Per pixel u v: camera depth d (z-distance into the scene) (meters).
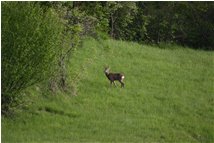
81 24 88.88
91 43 111.75
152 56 118.69
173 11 150.50
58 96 81.19
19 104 72.38
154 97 90.69
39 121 71.69
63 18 84.19
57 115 75.12
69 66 91.69
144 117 80.38
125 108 82.75
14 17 68.94
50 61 71.38
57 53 75.56
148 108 84.75
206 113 88.00
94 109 80.12
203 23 154.88
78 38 85.88
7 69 67.44
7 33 67.56
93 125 73.38
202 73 112.81
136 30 142.62
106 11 105.44
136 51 118.94
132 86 93.94
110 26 136.00
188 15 154.25
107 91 88.50
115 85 91.62
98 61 104.38
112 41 122.44
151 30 147.38
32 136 65.94
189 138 75.50
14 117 71.31
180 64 117.19
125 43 124.75
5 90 68.31
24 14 69.62
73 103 80.88
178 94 95.06
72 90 84.38
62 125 71.81
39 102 77.62
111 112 80.19
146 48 126.19
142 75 102.38
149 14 147.38
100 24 100.94
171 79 103.62
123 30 138.88
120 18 136.38
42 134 67.38
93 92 86.94
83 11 92.06
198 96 96.25
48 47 70.56
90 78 93.06
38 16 70.94
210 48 154.75
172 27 149.38
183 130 78.12
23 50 67.94
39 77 70.81
